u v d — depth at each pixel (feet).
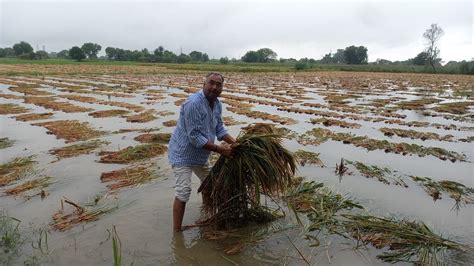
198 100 14.73
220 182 16.01
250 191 16.44
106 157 26.37
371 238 15.40
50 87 80.74
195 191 20.72
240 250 15.06
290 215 17.72
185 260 14.38
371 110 51.90
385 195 20.21
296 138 33.42
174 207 16.10
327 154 28.45
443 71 203.51
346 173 23.66
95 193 20.48
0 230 16.24
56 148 29.25
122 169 24.14
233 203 16.43
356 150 29.81
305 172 23.85
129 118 41.96
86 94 68.08
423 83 115.34
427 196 20.13
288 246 15.26
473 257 14.05
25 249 14.83
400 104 59.11
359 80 126.00
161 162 25.64
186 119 14.83
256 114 45.80
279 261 14.32
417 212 18.11
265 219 17.08
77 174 23.40
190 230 16.56
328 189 20.27
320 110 52.21
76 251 14.76
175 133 15.88
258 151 15.66
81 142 31.37
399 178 22.71
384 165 25.85
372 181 22.36
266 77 134.82
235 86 92.02
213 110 15.67
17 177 22.77
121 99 61.41
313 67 236.02
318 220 16.81
